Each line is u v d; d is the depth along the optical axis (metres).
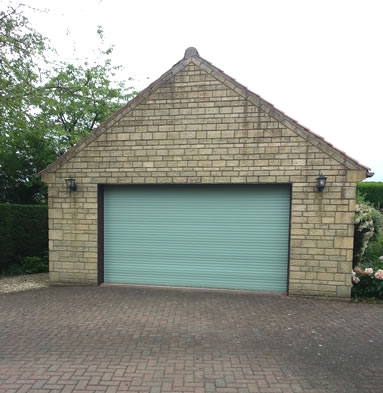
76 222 6.88
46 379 3.24
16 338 4.26
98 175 6.77
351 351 3.95
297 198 6.11
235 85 6.21
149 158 6.59
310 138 6.00
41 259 9.02
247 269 6.57
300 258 6.14
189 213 6.75
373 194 15.45
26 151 12.70
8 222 8.51
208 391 3.07
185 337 4.31
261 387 3.15
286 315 5.19
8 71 8.29
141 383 3.19
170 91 6.47
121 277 7.02
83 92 13.01
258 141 6.19
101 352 3.85
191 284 6.77
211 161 6.37
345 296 5.98
